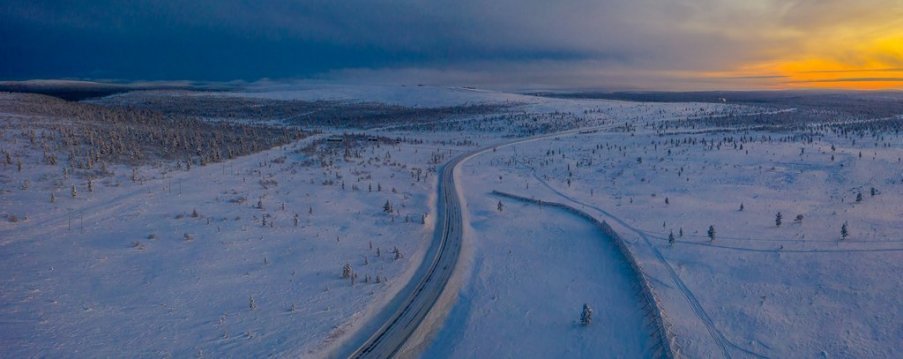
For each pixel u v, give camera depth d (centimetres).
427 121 16288
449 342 2595
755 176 6191
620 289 3089
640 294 2927
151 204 4375
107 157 5753
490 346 2528
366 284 3055
